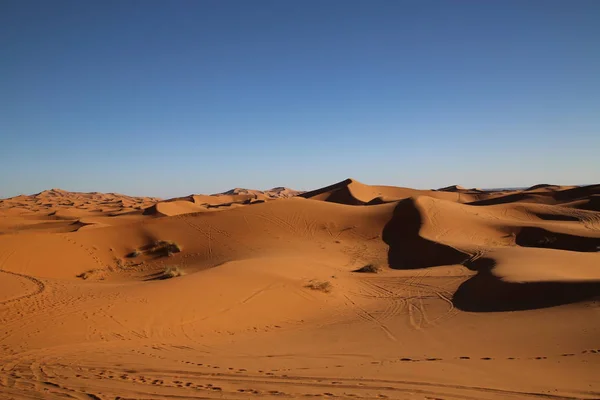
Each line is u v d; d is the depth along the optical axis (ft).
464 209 156.87
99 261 106.32
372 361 31.37
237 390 23.56
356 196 269.03
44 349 34.86
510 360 30.01
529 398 21.94
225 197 400.06
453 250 104.37
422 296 67.72
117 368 28.45
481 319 47.11
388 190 304.71
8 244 101.24
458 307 57.00
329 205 160.45
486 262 84.38
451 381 25.07
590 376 25.41
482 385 24.21
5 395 22.52
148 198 602.44
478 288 63.72
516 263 75.15
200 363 30.48
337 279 82.17
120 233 121.70
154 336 43.24
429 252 110.52
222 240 123.34
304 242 127.34
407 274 87.81
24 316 44.37
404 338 41.47
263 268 77.97
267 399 22.02
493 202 260.21
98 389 23.57
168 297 55.01
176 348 37.60
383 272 94.27
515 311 48.62
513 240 130.00
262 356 33.71
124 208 333.01
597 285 48.32
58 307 48.24
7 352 33.55
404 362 30.66
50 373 27.04
